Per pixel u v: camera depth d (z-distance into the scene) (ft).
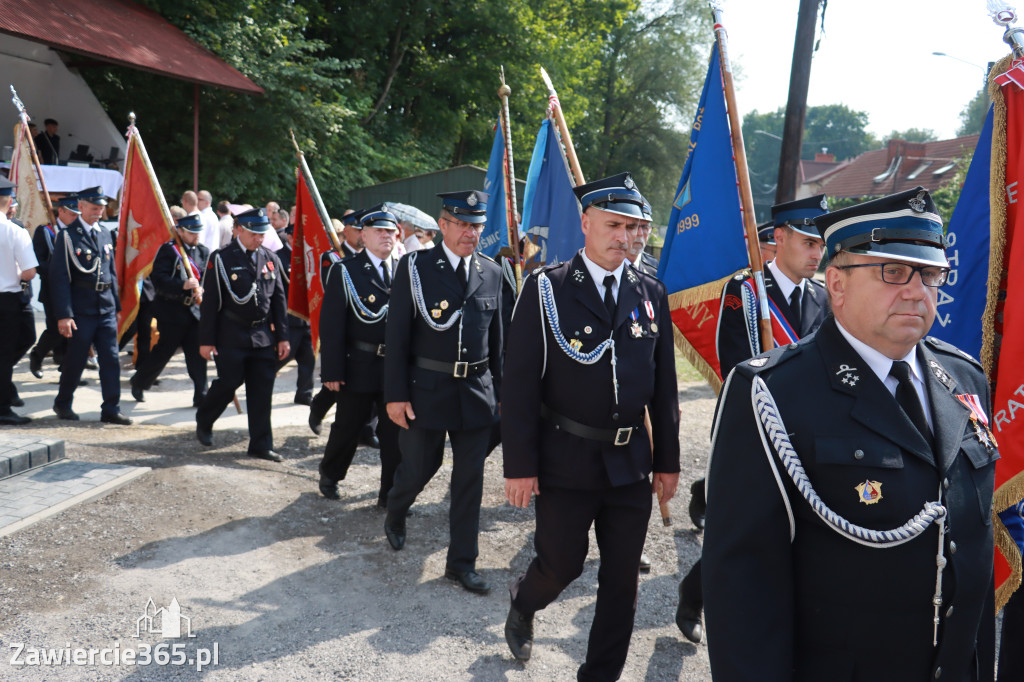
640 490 9.64
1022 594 8.70
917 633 5.30
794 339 12.36
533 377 9.57
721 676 5.32
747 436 5.61
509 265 16.43
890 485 5.23
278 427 22.70
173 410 24.00
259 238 18.95
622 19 99.91
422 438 13.34
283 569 12.98
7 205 20.59
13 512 13.88
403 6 73.10
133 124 23.38
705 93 12.53
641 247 10.32
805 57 26.63
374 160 67.56
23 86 50.47
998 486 8.79
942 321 10.18
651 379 9.75
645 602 12.80
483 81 79.77
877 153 147.54
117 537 13.47
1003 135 9.45
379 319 16.16
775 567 5.46
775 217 12.51
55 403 21.75
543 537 9.75
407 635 11.24
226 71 51.52
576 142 118.73
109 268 22.08
